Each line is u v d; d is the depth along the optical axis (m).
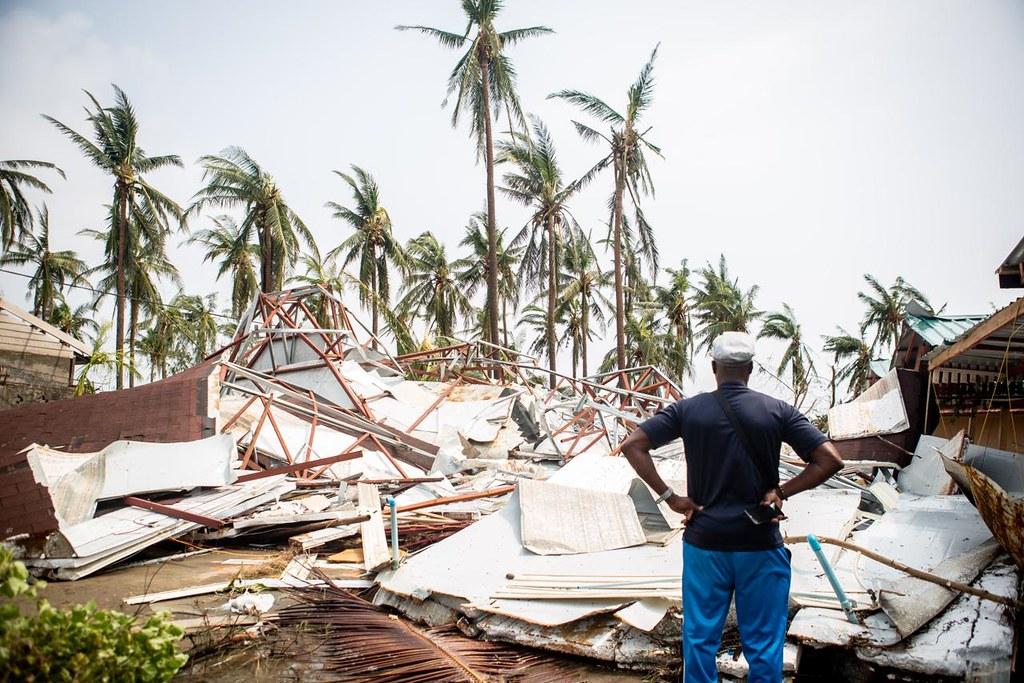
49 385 20.81
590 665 3.85
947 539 4.70
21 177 24.06
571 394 17.98
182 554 6.60
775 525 2.93
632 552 4.79
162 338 39.97
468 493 8.22
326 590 5.23
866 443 10.20
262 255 30.39
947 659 3.35
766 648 2.85
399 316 34.75
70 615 2.74
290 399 11.66
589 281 34.88
